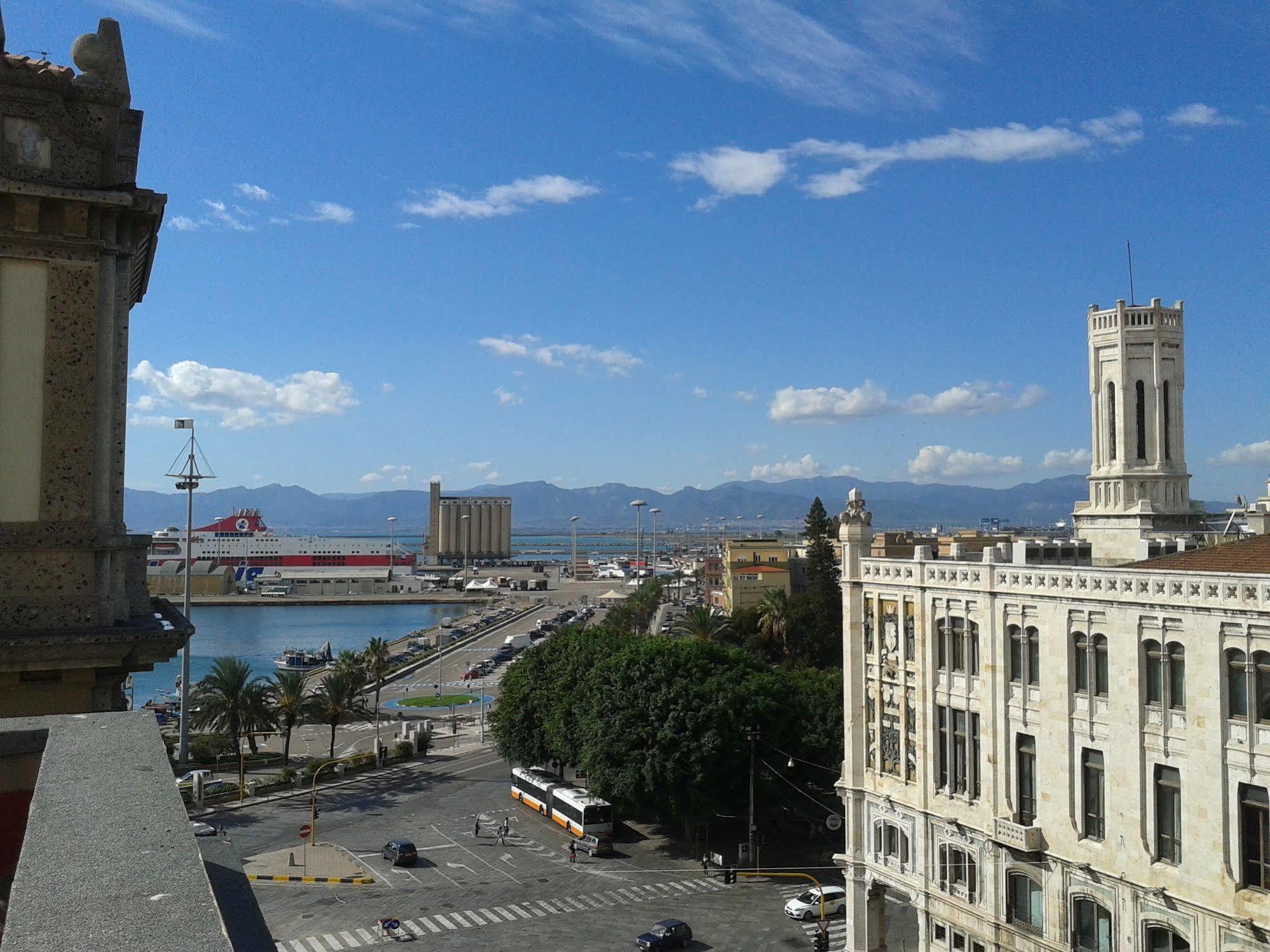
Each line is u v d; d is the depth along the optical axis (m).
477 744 115.69
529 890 66.31
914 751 50.72
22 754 9.96
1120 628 39.78
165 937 5.27
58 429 18.53
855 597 54.88
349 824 82.19
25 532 18.14
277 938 57.53
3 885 9.45
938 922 48.56
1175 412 72.44
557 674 88.19
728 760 70.94
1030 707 43.94
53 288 18.53
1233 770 35.59
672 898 65.12
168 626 19.30
